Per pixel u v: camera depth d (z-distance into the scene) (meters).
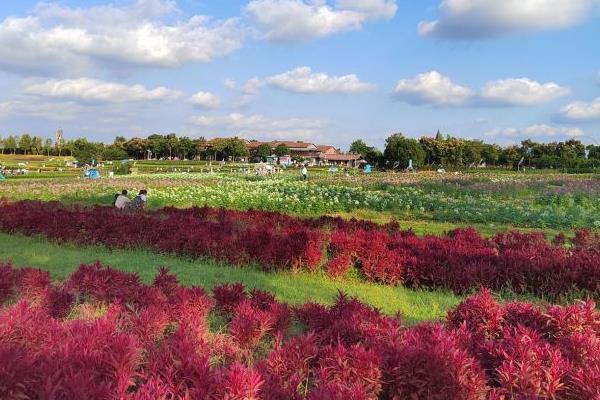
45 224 12.61
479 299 5.19
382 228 12.98
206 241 10.11
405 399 3.65
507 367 3.60
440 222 17.16
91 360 3.44
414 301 7.45
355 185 30.41
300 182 33.09
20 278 6.81
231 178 43.03
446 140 93.56
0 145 129.12
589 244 11.65
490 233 14.42
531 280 7.91
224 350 4.62
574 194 22.53
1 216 14.22
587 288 7.57
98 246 11.50
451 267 8.31
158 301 5.86
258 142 140.50
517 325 4.54
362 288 8.20
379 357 3.74
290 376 3.72
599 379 3.35
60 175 52.09
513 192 25.73
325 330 4.80
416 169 73.56
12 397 3.07
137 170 64.69
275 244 9.41
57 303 5.94
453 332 4.36
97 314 5.92
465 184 30.42
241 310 5.29
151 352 3.93
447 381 3.55
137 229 11.34
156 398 3.06
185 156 119.81
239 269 9.41
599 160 76.69
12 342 4.04
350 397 3.08
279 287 8.05
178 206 21.72
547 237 13.62
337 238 9.63
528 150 93.00
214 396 3.17
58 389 2.99
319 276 9.00
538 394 3.44
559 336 4.38
